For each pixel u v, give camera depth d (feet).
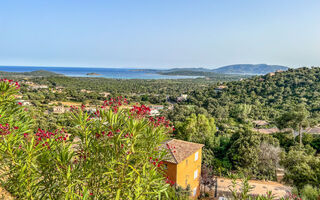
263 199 18.35
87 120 12.85
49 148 12.49
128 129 11.82
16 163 11.27
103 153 12.79
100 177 12.48
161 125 14.92
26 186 11.40
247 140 73.87
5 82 13.62
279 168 69.00
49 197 11.68
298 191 42.45
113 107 13.65
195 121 98.84
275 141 80.48
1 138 11.71
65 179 11.42
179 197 28.53
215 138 92.22
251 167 67.97
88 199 12.03
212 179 60.34
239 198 20.67
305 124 94.79
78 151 13.26
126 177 12.53
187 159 50.49
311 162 49.24
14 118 13.80
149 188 12.48
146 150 12.89
